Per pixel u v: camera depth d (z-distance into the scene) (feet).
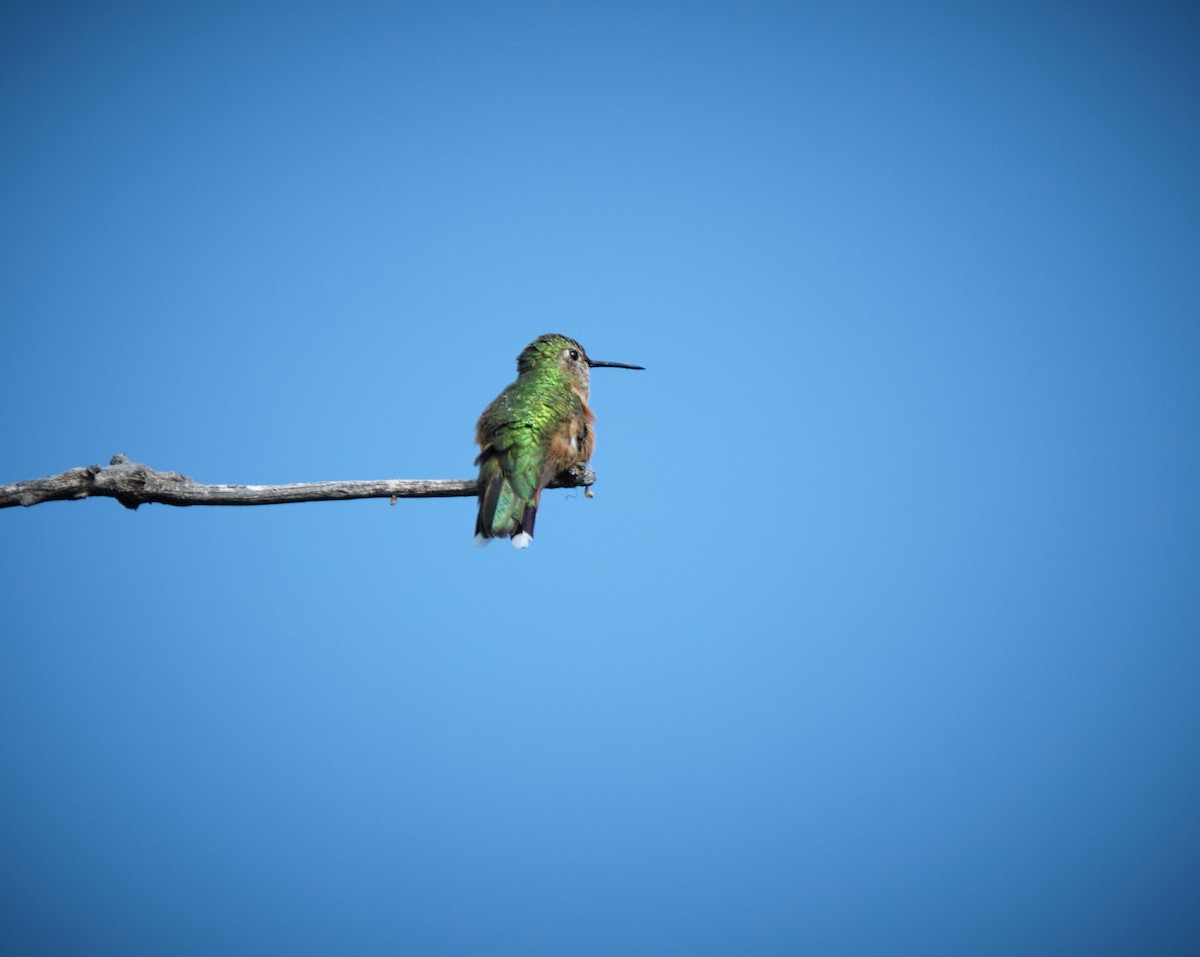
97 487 19.15
